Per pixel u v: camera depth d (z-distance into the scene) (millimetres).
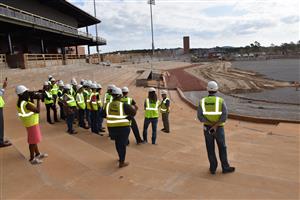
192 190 5711
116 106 6941
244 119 17562
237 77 54469
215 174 6758
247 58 166500
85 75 40406
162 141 11297
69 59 48844
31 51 52281
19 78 26484
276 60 150875
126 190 5707
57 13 57375
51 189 5812
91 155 8180
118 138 7027
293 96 32281
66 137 10375
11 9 34094
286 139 12148
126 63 95188
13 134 10586
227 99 30188
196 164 7824
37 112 7324
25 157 7875
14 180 6297
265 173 7043
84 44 73312
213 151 6691
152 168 7125
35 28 37562
